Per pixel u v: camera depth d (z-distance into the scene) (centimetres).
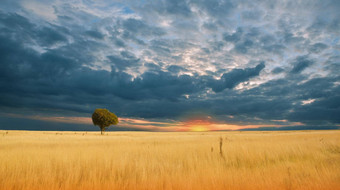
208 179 463
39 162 643
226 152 891
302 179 460
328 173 492
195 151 973
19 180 466
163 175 507
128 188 434
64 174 534
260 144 1156
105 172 558
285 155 879
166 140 2212
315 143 1291
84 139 2523
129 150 1036
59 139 2503
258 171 552
